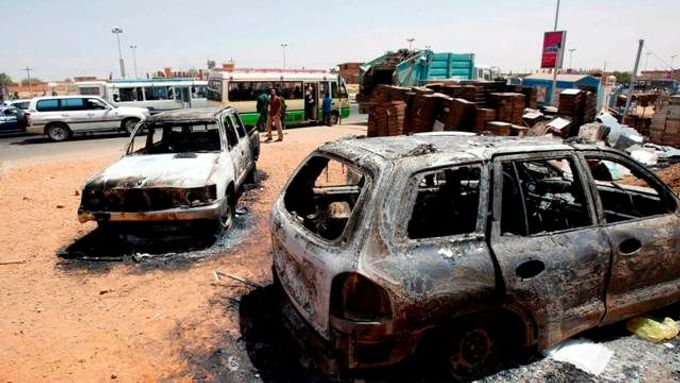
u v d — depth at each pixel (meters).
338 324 2.53
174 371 3.18
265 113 15.34
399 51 21.19
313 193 4.00
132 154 6.47
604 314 3.17
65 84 64.81
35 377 3.12
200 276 4.71
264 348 3.44
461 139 3.41
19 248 5.54
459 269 2.61
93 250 5.48
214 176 5.51
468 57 22.33
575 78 23.95
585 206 3.15
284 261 3.34
